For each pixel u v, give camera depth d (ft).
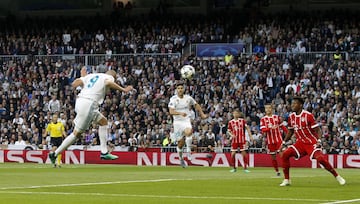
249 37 180.14
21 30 200.34
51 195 57.72
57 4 213.25
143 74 167.53
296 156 69.56
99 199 54.39
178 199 54.65
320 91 150.00
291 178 83.46
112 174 90.63
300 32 177.17
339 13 181.88
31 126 153.69
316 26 178.70
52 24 200.44
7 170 102.27
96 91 67.56
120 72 167.94
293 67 159.94
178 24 190.90
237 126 103.91
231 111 148.66
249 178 82.99
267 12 195.72
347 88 149.59
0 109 164.25
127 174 90.94
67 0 212.84
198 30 187.62
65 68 172.76
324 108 143.84
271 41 177.27
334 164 123.13
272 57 165.48
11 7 216.13
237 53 171.83
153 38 188.24
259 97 154.10
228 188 65.82
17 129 152.35
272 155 94.48
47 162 135.85
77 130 67.56
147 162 131.64
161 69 167.43
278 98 152.46
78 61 174.40
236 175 91.50
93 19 200.34
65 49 191.31
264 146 133.28
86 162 135.44
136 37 188.96
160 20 194.08
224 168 116.57
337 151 131.44
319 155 69.62
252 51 178.40
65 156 136.77
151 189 64.28
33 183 72.13
